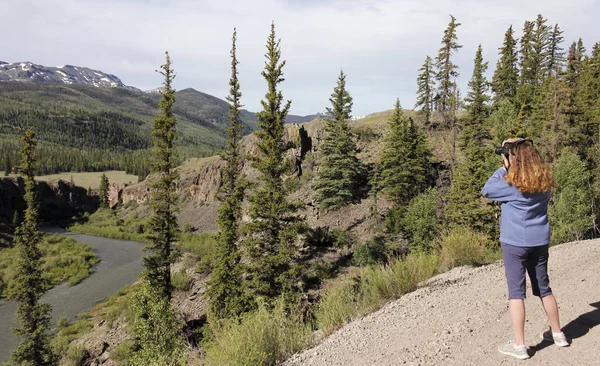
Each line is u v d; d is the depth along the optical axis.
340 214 46.22
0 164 173.62
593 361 3.05
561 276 5.90
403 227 35.41
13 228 107.00
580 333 3.62
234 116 38.12
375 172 48.19
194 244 72.81
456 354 3.83
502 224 3.45
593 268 5.91
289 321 6.33
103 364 30.86
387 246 33.88
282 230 29.59
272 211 29.06
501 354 3.56
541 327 3.99
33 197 37.16
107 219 126.81
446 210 31.55
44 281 35.72
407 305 6.25
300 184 56.91
